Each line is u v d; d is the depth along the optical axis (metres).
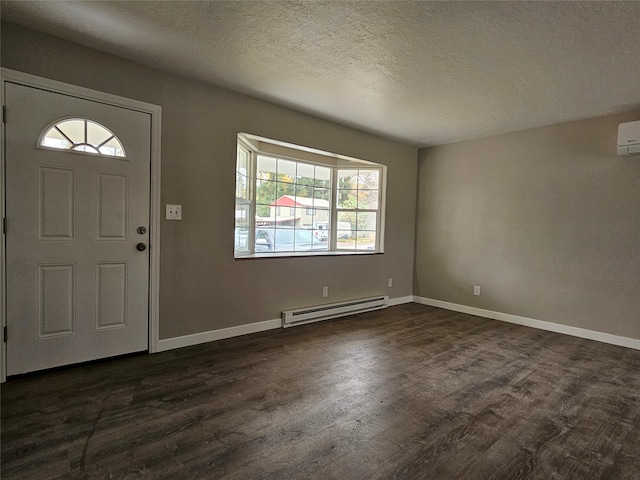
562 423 1.95
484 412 2.05
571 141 3.65
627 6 1.79
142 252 2.74
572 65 2.45
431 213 4.89
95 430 1.77
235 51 2.42
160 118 2.76
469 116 3.59
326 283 4.07
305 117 3.67
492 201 4.27
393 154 4.69
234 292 3.28
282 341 3.20
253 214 3.83
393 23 2.03
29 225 2.29
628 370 2.71
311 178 4.43
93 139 2.50
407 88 2.94
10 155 2.21
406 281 5.00
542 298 3.86
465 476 1.52
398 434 1.81
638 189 3.26
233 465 1.54
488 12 1.90
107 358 2.64
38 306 2.35
